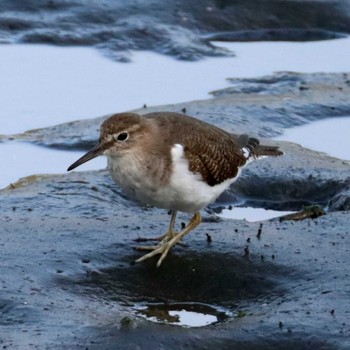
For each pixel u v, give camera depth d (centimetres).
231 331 1087
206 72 2181
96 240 1289
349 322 1098
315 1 2452
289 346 1068
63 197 1474
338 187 1608
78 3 2348
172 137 1195
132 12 2355
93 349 1041
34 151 1756
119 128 1173
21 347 1041
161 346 1052
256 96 2041
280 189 1611
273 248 1275
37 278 1189
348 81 2152
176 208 1232
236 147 1293
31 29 2284
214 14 2392
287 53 2325
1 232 1307
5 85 2045
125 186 1211
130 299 1189
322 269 1223
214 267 1234
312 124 1927
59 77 2102
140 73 2150
